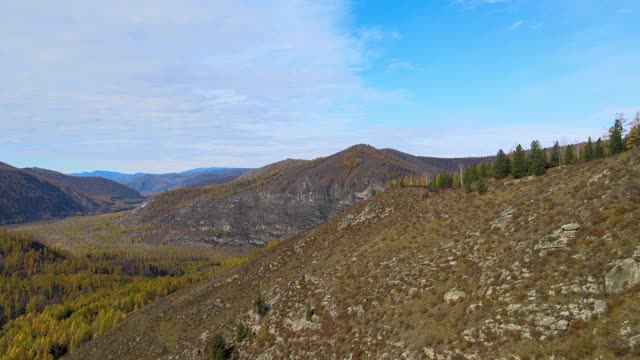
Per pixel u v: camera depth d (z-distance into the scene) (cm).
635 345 3238
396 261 7094
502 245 5703
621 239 4269
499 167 8831
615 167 5688
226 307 10062
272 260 11650
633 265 3828
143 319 12594
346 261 8225
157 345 9938
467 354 4275
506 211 6525
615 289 3809
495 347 4131
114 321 15300
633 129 9538
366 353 5388
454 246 6475
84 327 15912
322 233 11644
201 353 8369
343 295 7031
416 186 12200
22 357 14575
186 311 11194
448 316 5028
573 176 6494
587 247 4522
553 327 3884
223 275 13512
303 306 7525
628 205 4675
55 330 16625
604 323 3609
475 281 5309
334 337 6172
